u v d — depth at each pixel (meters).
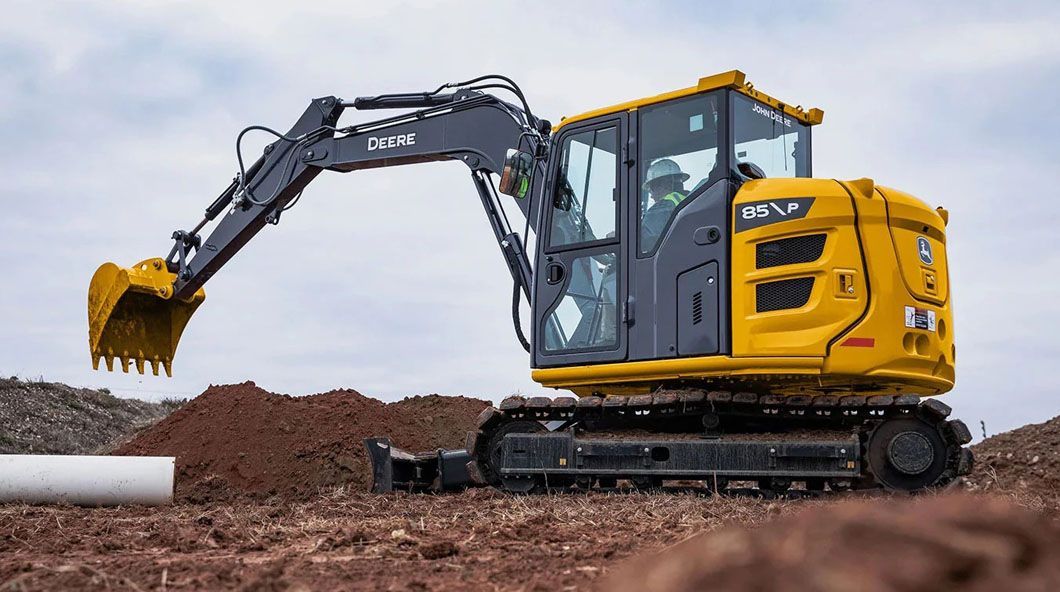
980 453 13.56
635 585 2.91
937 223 9.12
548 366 9.48
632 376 9.10
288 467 12.26
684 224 8.92
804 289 8.55
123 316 13.48
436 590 4.12
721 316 8.67
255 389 13.88
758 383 9.00
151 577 4.54
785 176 9.64
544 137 10.56
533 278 9.70
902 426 8.65
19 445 23.19
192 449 12.69
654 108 9.26
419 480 11.28
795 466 8.65
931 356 8.79
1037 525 2.70
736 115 9.05
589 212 9.47
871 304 8.50
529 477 9.62
